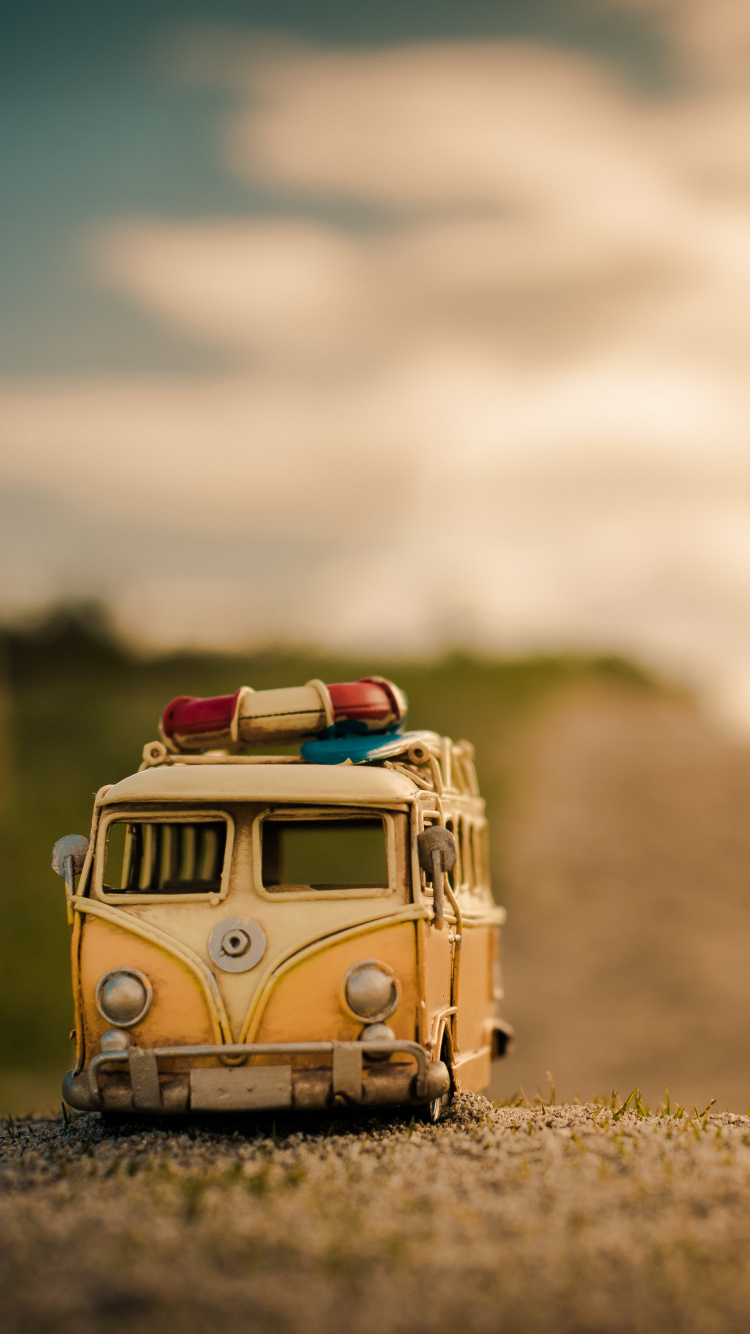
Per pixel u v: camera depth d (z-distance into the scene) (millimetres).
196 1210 308
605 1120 375
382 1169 334
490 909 472
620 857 1375
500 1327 273
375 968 365
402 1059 363
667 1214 307
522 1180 325
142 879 427
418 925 369
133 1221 306
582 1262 290
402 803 377
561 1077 866
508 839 1410
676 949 1159
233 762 402
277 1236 298
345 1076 357
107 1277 285
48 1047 1007
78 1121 399
